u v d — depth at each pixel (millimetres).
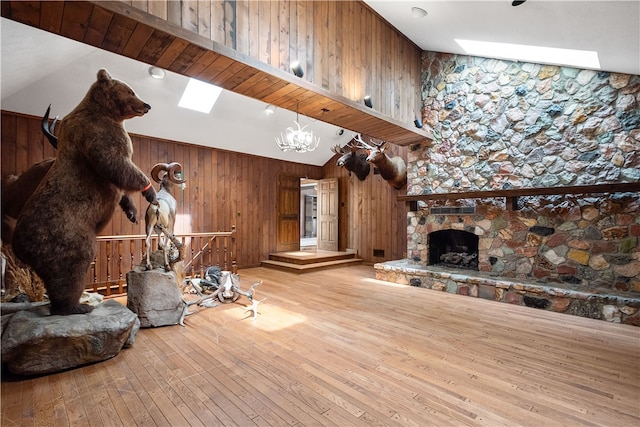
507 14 3215
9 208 3039
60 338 2264
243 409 1863
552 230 4176
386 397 1980
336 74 3857
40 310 2621
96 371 2318
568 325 3275
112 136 2533
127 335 2621
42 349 2225
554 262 4148
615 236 3719
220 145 6469
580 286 3893
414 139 5477
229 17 2801
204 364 2420
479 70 4887
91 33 2379
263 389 2070
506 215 4582
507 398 1977
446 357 2535
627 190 3412
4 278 3170
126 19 2207
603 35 2922
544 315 3596
